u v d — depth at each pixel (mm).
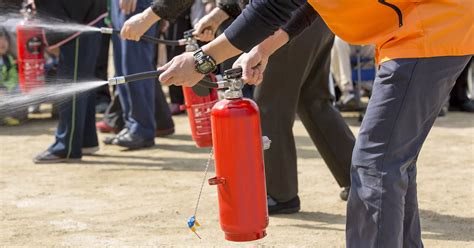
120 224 5289
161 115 8406
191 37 4938
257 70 3936
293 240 4871
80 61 6938
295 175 5344
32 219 5445
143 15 4809
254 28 3365
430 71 3354
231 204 3561
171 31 10031
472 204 5652
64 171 6926
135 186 6336
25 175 6785
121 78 3518
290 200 5402
